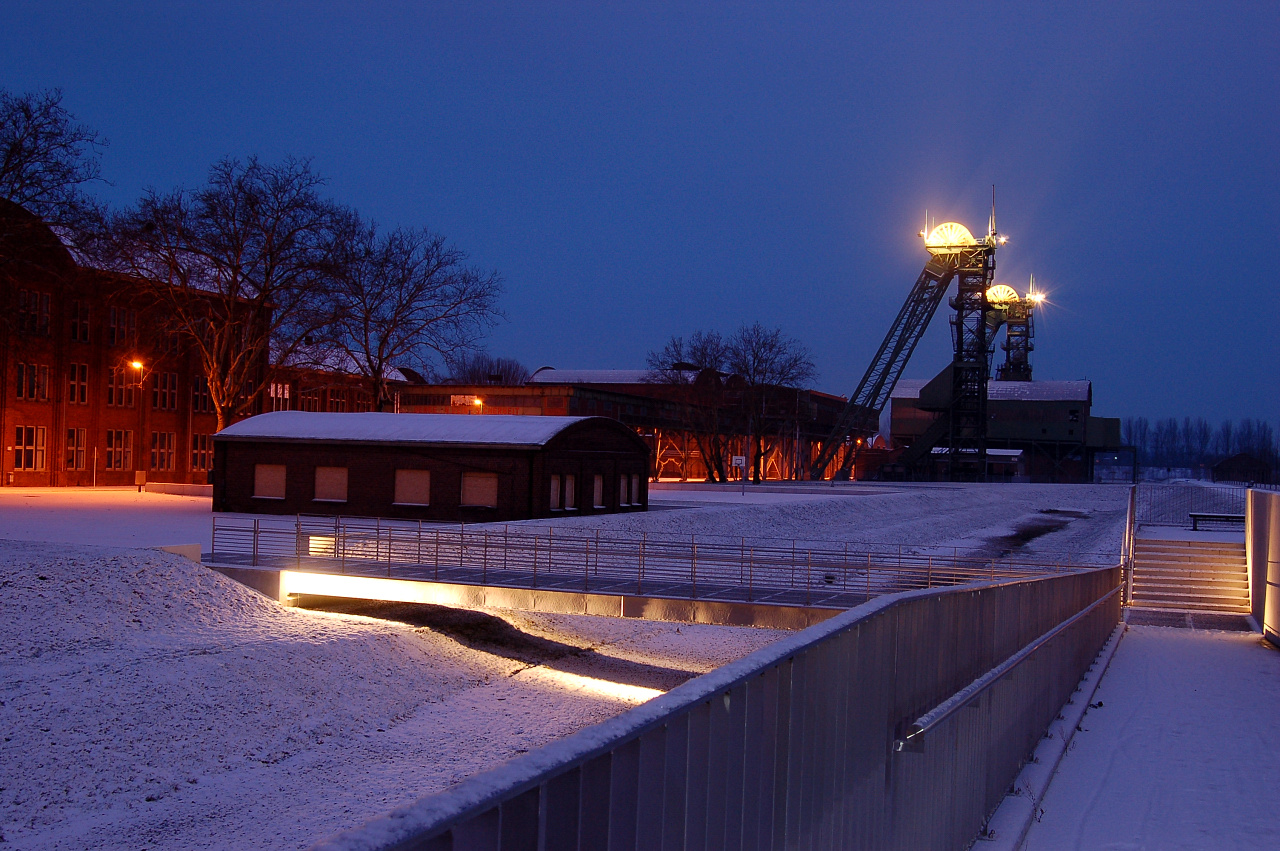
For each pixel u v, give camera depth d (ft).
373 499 139.44
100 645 63.62
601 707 70.69
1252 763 35.06
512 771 8.29
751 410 281.13
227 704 59.93
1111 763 35.17
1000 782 29.48
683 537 126.52
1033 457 393.29
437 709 68.03
